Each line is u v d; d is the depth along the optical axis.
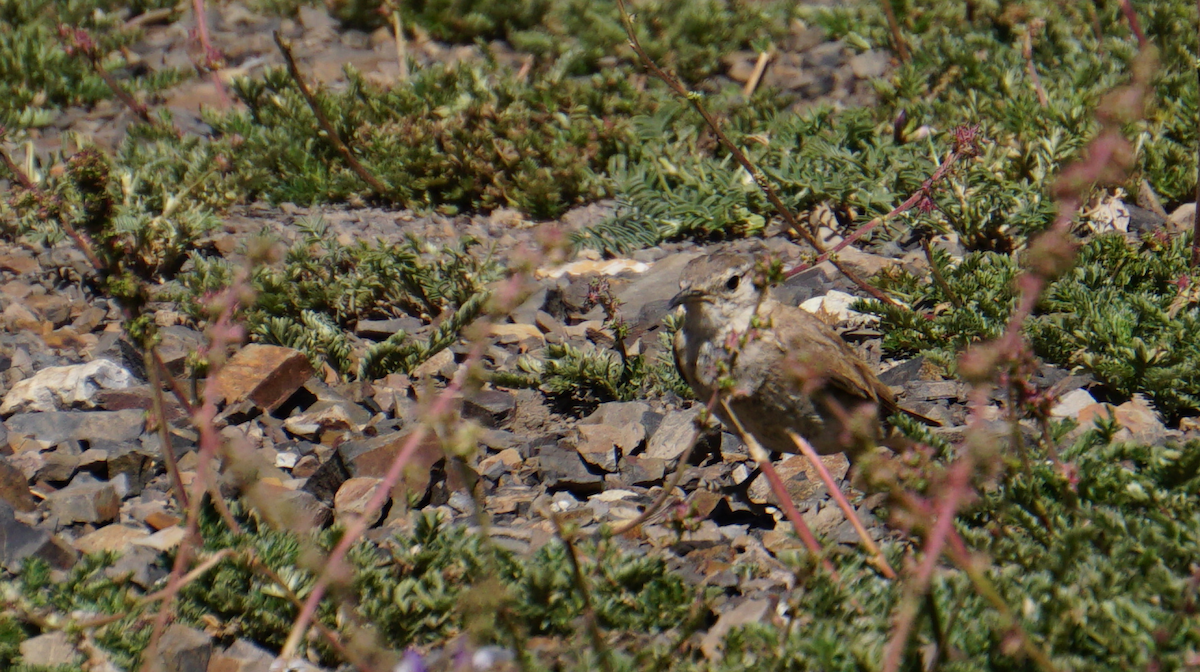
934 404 10.88
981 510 7.89
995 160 14.44
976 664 6.43
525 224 15.40
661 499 7.50
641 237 15.01
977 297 12.05
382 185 15.52
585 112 16.56
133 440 9.98
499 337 12.52
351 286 12.89
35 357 11.41
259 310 12.48
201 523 8.12
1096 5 18.67
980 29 18.91
